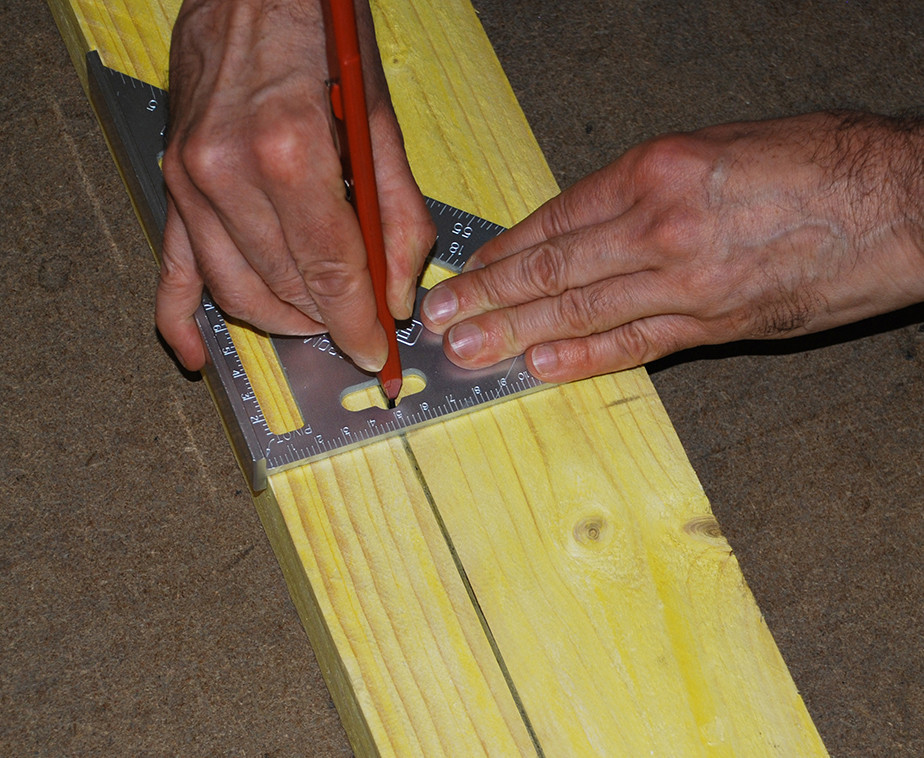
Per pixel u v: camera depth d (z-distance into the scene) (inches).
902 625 72.8
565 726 37.0
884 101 88.7
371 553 38.9
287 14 34.9
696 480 41.8
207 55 34.9
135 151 45.4
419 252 39.6
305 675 66.6
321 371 42.3
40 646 65.1
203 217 36.6
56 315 71.9
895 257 43.2
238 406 41.1
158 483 69.1
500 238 45.8
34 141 75.9
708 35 88.6
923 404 78.3
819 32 90.0
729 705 37.8
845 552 74.0
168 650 65.9
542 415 42.8
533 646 38.0
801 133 44.6
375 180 34.0
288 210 32.5
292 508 39.4
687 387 77.0
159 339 71.9
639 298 43.7
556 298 43.7
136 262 73.8
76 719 64.2
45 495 67.9
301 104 33.1
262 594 67.8
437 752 36.1
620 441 42.4
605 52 86.7
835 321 46.9
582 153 83.4
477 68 49.7
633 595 39.3
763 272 43.9
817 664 71.6
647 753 37.0
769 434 76.3
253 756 64.8
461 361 43.2
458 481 40.7
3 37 78.2
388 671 37.0
